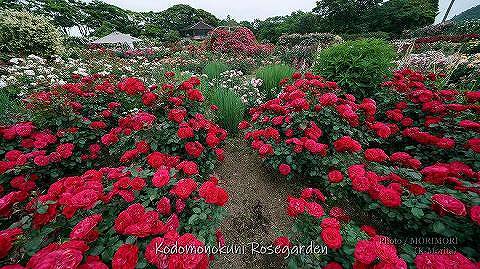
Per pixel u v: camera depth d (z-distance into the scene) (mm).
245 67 8188
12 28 5859
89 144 2471
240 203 2143
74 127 2324
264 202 2166
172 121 2244
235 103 3324
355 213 2020
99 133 2439
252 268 1648
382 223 1873
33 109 2293
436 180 1590
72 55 7520
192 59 8836
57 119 2299
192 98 2512
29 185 1771
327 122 2232
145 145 1934
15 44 5871
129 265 963
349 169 1713
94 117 2561
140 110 2490
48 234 1224
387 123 2646
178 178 1694
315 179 2303
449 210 1244
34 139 2133
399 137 2441
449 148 2062
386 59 3430
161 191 1439
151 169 1677
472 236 1393
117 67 5871
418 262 1085
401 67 5816
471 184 1500
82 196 1166
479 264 1054
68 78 4320
